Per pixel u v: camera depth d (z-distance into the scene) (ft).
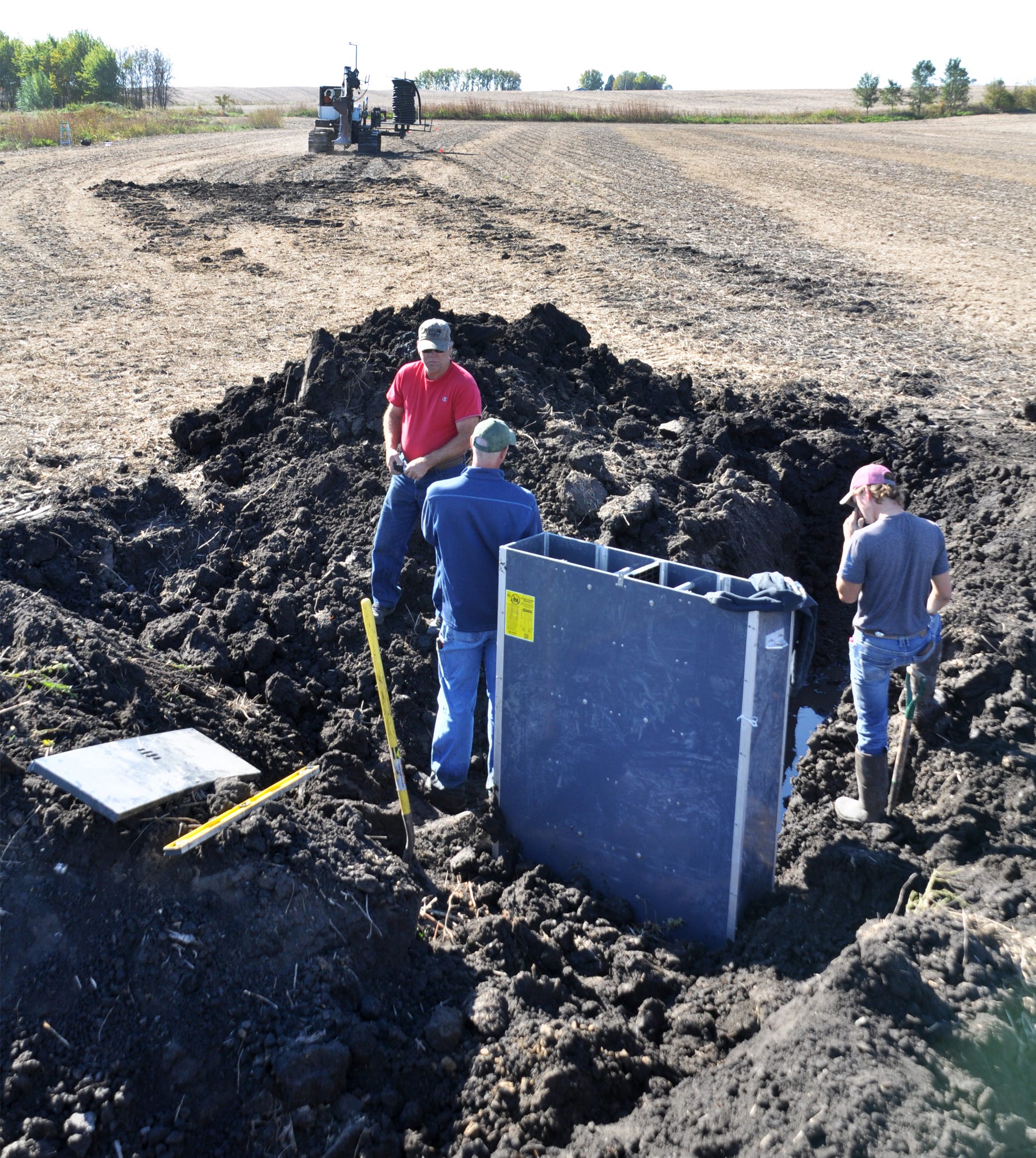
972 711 16.21
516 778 14.34
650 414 29.14
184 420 27.76
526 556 12.95
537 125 190.19
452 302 48.80
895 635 14.26
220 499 23.76
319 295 50.19
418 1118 9.90
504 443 13.65
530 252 62.59
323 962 10.68
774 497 25.84
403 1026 10.81
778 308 49.03
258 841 11.21
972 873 12.52
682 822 12.76
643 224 74.08
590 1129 9.78
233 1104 9.64
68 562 20.38
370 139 117.70
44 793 11.30
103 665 14.85
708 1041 11.16
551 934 12.76
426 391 17.58
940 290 52.80
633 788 13.05
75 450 27.25
